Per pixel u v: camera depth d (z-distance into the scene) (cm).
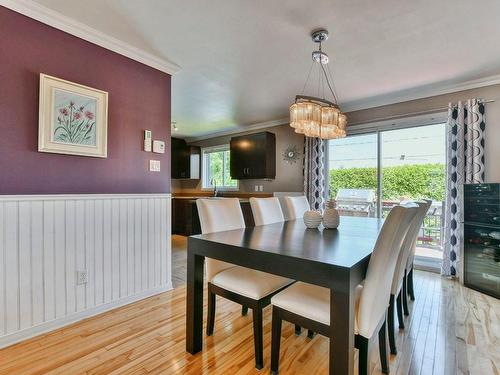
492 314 232
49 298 200
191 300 173
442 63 276
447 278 329
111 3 188
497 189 279
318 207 449
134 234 255
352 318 120
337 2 185
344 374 118
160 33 226
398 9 192
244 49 251
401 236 148
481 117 311
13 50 187
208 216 207
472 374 156
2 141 182
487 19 203
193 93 373
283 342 189
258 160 527
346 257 132
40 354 171
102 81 234
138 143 261
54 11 197
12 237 184
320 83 332
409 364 165
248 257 150
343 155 446
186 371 156
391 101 387
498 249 275
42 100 198
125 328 204
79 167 220
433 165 368
